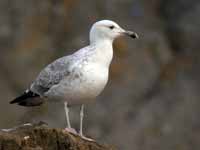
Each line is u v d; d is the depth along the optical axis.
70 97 10.30
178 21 21.66
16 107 18.73
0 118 18.48
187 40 21.45
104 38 10.53
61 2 20.28
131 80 19.91
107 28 10.55
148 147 18.94
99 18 20.38
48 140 9.12
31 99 10.79
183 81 20.52
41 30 19.80
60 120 18.66
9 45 19.38
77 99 10.34
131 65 20.05
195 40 21.48
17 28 19.56
